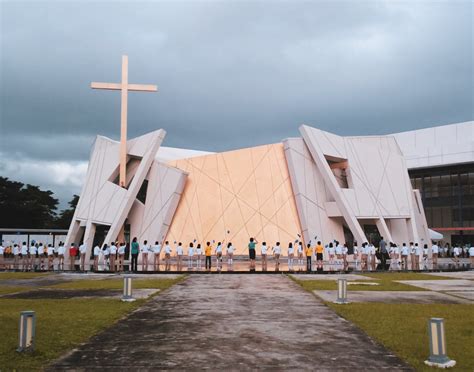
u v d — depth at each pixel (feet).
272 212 120.16
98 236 140.46
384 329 31.81
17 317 35.88
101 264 110.22
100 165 132.26
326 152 118.73
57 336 29.60
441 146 226.38
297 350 26.48
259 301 46.09
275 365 23.45
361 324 33.55
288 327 32.94
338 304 43.06
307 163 121.29
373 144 134.92
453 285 63.16
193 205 125.59
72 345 27.61
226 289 57.00
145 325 33.71
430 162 229.45
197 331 31.58
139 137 125.70
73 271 89.20
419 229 140.87
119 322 34.86
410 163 236.84
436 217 239.50
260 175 125.39
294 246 114.62
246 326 33.27
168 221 121.70
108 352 26.04
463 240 230.89
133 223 124.36
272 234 117.70
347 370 22.68
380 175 124.88
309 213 117.08
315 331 31.63
